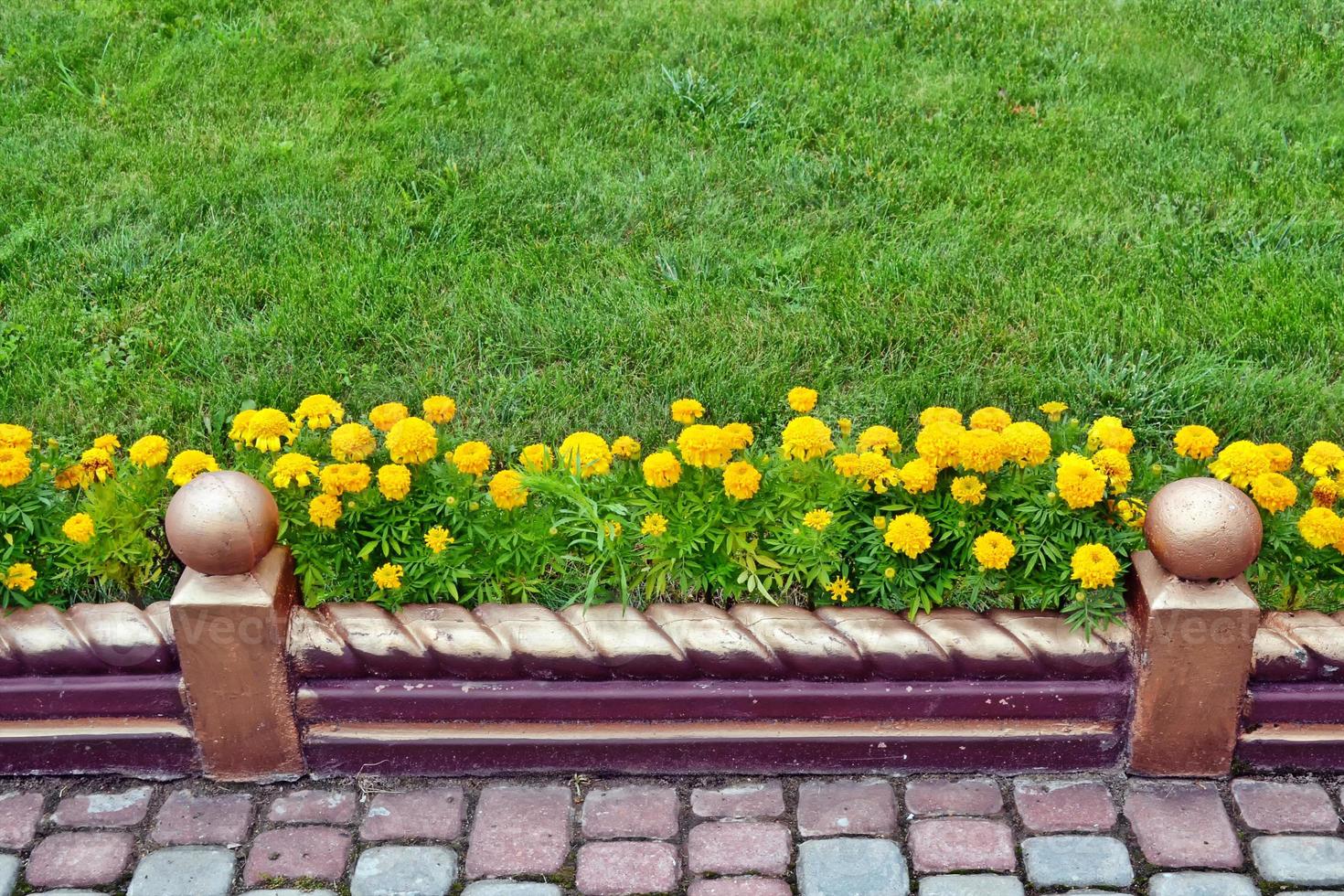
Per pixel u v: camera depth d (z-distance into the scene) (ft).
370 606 9.27
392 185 16.37
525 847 9.07
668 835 9.16
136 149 17.12
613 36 19.95
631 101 18.29
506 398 13.14
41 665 9.07
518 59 19.39
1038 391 13.14
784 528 9.43
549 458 9.84
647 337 13.87
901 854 8.98
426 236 15.58
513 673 9.15
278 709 9.15
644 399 13.21
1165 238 15.55
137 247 15.15
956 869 8.88
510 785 9.55
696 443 9.14
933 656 9.05
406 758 9.49
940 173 16.72
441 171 16.61
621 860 8.96
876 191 16.38
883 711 9.25
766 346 13.88
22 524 9.52
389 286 14.62
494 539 9.52
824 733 9.39
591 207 16.01
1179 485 8.56
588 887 8.79
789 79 18.74
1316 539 8.93
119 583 10.00
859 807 9.35
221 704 9.12
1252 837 9.05
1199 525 8.30
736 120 17.75
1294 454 12.53
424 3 20.92
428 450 9.39
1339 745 9.36
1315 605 10.02
